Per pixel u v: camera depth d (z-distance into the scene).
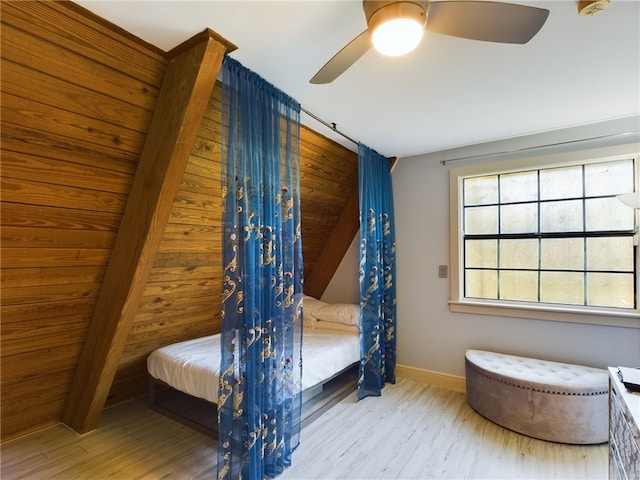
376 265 3.13
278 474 1.93
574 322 2.64
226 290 1.76
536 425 2.30
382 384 3.15
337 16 1.38
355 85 1.97
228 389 1.76
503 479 1.90
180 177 1.75
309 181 3.12
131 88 1.60
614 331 2.51
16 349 1.99
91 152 1.64
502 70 1.81
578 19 1.41
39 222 1.67
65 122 1.50
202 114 1.65
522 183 2.95
